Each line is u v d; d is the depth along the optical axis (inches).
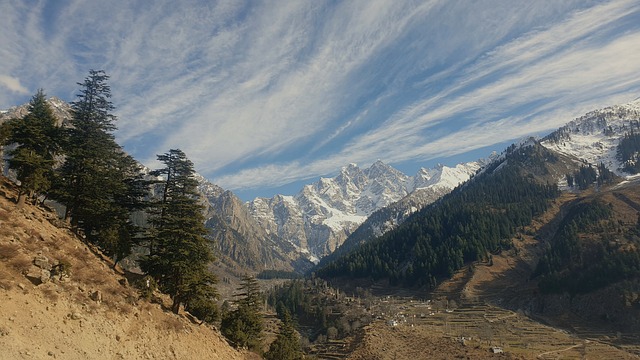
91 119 1859.0
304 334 6786.4
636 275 6230.3
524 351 4889.3
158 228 1777.8
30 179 1502.2
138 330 1255.5
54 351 900.6
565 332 5772.6
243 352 1920.5
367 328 6028.5
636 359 4650.6
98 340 1060.5
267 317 7111.2
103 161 1900.8
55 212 1798.7
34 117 1755.7
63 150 1802.4
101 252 1807.3
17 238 1150.3
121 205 1904.5
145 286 1487.5
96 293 1195.3
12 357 792.3
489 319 6382.9
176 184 1889.8
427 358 4736.7
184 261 1627.7
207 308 1967.3
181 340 1425.9
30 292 989.2
